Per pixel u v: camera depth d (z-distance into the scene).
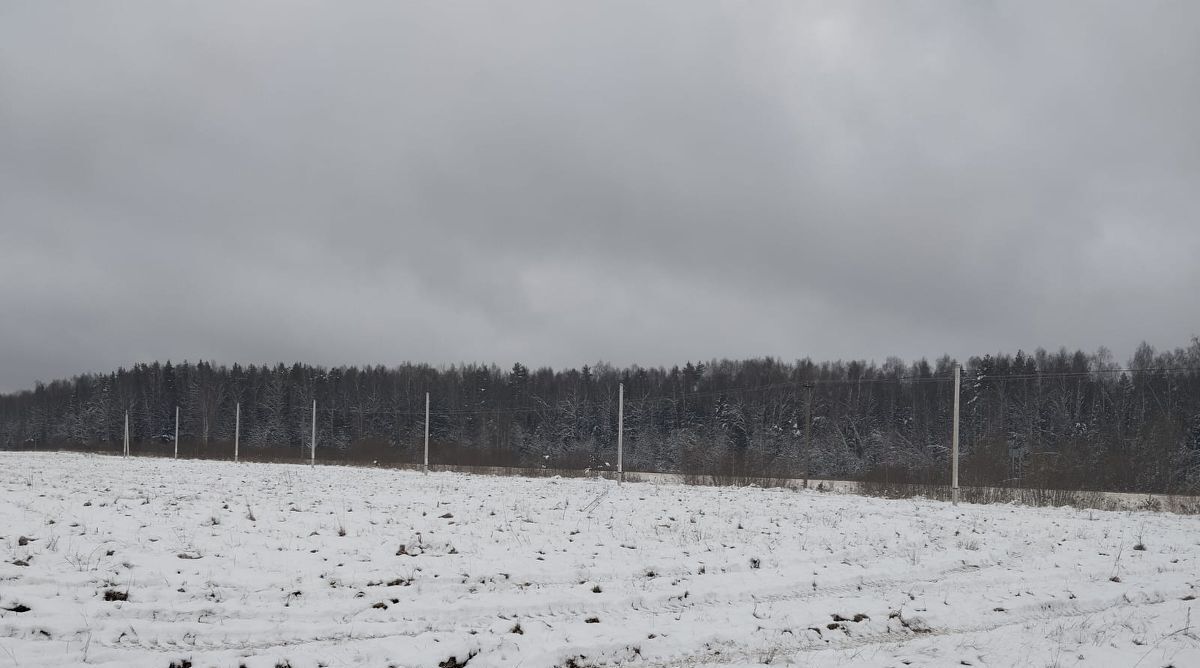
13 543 12.67
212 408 109.88
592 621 10.45
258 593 10.88
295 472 41.62
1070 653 9.16
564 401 94.31
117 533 14.25
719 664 8.98
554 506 23.11
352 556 13.45
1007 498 34.78
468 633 9.60
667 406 91.44
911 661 9.05
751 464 51.12
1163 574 14.88
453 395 100.62
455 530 16.86
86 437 111.62
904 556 15.88
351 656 8.70
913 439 78.75
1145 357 71.06
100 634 8.91
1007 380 75.94
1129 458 53.72
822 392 84.50
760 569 13.98
